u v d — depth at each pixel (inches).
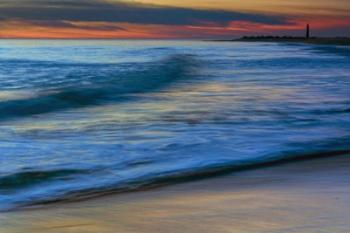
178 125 389.7
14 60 1560.0
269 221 147.3
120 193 206.8
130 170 250.7
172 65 1190.3
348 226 140.6
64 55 2070.6
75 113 465.1
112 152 290.5
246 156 285.9
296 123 408.5
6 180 227.8
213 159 277.3
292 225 142.6
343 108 503.2
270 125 396.5
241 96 616.1
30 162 263.1
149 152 292.2
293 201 173.3
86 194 207.3
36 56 1941.4
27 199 200.1
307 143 327.0
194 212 161.0
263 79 904.9
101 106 521.7
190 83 809.5
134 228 145.3
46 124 395.9
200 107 505.4
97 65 1288.1
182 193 201.3
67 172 244.4
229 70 1170.6
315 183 212.7
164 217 155.7
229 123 403.2
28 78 888.3
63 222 154.6
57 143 315.3
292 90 695.7
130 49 3129.9
